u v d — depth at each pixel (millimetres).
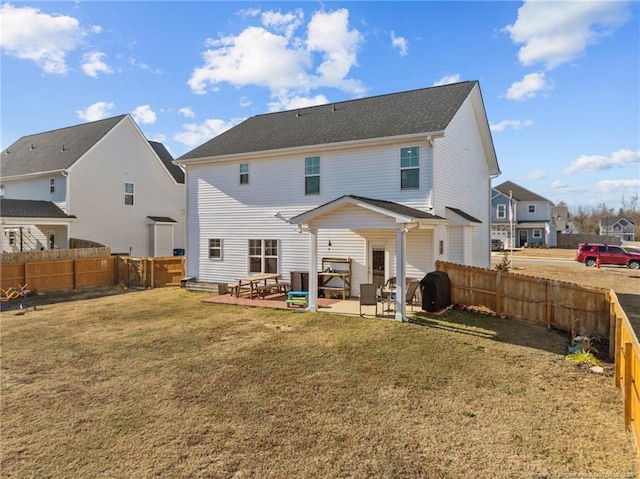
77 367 7367
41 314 12477
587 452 4375
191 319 11469
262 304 13227
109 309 13203
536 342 8828
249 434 4797
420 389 6207
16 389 6312
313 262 11891
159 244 27344
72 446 4547
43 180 23656
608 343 8844
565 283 9828
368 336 9242
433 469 4047
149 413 5398
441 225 13367
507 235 47562
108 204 24469
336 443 4574
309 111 18594
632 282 19406
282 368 7207
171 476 3936
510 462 4172
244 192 16219
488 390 6172
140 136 26688
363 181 13633
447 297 12258
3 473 4027
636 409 4422
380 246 13594
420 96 16078
